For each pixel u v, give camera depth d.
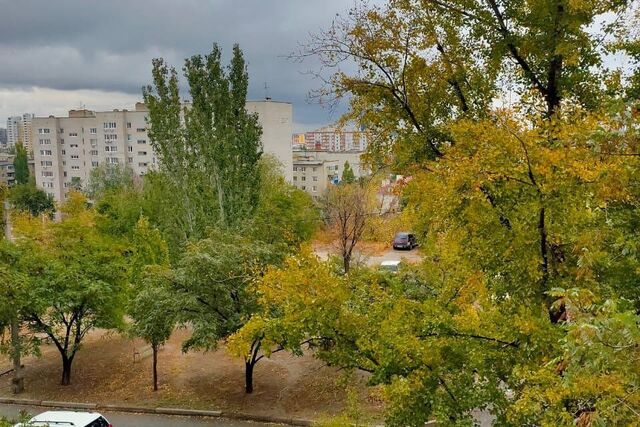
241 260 14.95
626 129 5.07
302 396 15.56
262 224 23.55
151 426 14.42
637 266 5.80
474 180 6.09
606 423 3.82
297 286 7.70
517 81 8.70
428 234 8.76
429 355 6.67
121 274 17.89
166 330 15.65
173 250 27.14
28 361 19.59
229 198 27.50
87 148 74.88
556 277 6.39
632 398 3.69
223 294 15.07
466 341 6.87
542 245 6.36
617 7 7.69
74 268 16.95
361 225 24.88
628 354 3.73
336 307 7.58
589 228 5.97
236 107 27.69
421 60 8.99
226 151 27.19
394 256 36.56
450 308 7.88
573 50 7.47
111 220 32.91
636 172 5.40
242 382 16.78
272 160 44.06
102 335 22.03
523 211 6.12
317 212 32.25
